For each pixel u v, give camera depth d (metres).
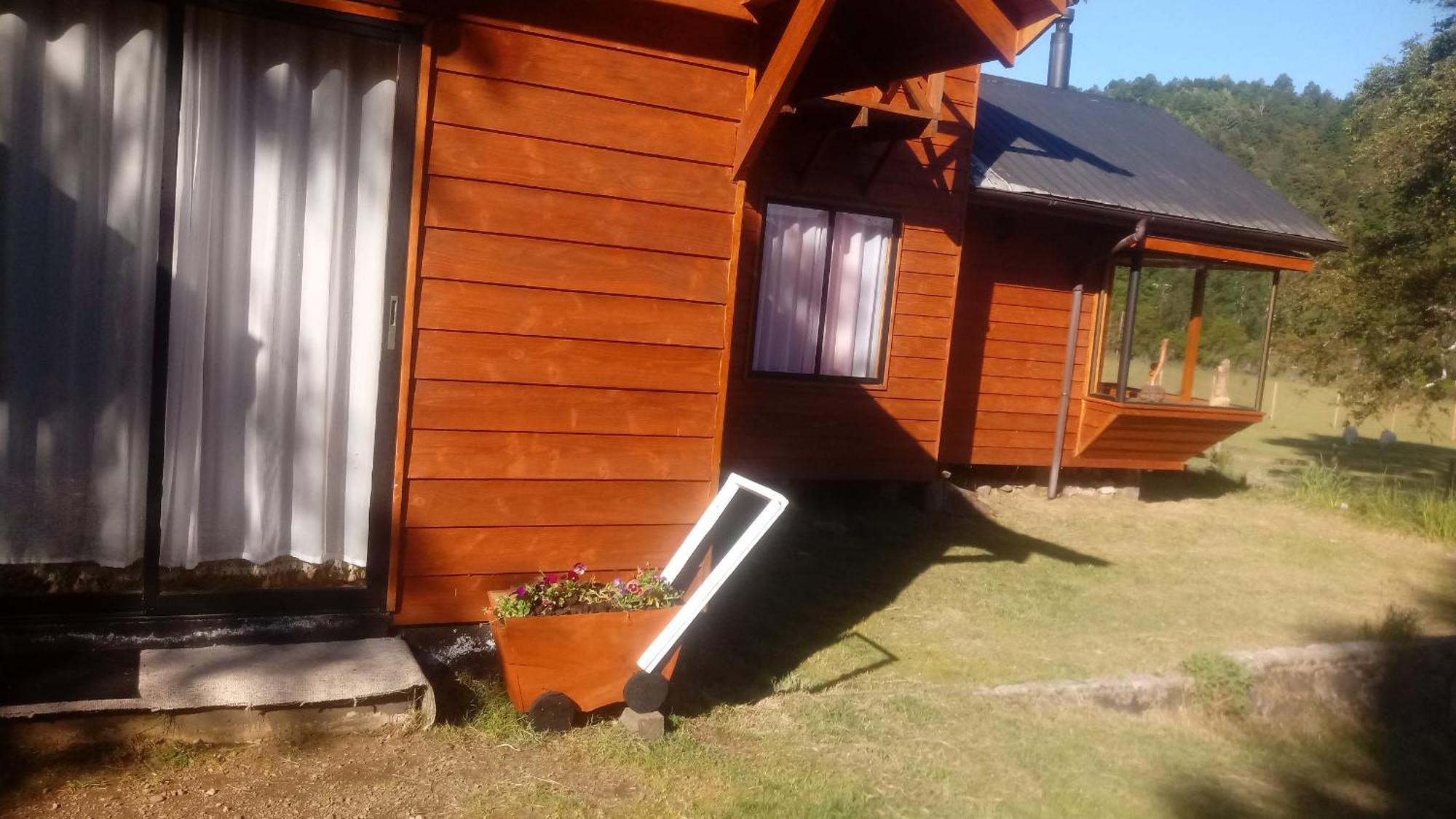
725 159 4.70
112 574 4.12
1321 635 7.22
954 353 10.69
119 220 4.00
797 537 8.54
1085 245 11.24
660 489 4.74
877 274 9.61
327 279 4.33
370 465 4.41
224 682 3.74
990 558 8.49
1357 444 22.27
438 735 4.05
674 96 4.57
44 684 3.68
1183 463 11.94
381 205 4.33
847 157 9.20
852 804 3.96
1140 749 5.12
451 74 4.19
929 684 5.46
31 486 3.98
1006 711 5.23
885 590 7.23
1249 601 8.02
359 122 4.32
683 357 4.71
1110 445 11.30
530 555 4.54
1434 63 14.81
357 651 4.14
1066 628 6.77
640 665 4.30
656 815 3.70
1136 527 10.47
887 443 9.72
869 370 9.70
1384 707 6.62
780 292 9.16
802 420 9.27
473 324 4.32
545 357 4.45
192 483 4.19
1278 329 16.38
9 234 3.87
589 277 4.49
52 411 3.99
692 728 4.50
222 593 4.11
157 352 3.98
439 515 4.36
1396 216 14.77
